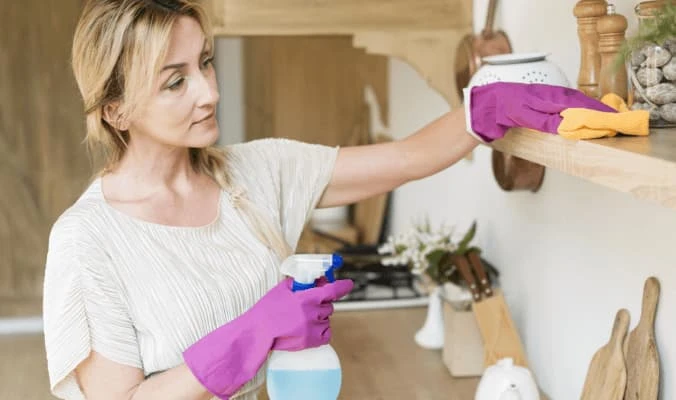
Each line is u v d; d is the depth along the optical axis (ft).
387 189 5.10
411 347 6.95
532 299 6.12
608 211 4.93
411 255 6.64
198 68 4.15
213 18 6.57
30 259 9.32
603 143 3.39
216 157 4.78
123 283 4.23
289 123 12.56
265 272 4.57
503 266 6.67
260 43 14.40
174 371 4.01
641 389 4.49
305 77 12.32
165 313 4.24
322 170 5.03
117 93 4.15
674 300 4.29
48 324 4.16
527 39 5.96
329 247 9.65
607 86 4.17
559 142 3.70
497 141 4.56
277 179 4.97
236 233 4.63
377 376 6.38
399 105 9.58
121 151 4.47
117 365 4.15
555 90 4.09
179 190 4.56
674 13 3.57
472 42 6.35
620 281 4.83
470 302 6.40
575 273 5.41
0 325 8.21
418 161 4.91
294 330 3.89
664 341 4.40
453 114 4.88
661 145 3.27
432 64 6.91
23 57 9.14
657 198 2.94
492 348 5.97
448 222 8.13
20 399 6.39
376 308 7.91
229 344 3.93
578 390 5.44
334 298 4.01
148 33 3.95
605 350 4.80
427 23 6.85
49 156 9.30
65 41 9.16
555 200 5.65
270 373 4.15
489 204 6.95
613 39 4.11
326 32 6.73
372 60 10.50
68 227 4.21
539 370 6.04
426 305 7.95
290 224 5.00
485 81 4.44
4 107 9.16
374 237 9.80
